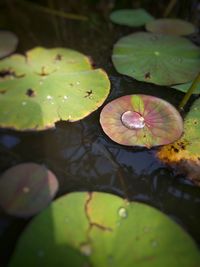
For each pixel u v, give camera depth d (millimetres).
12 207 317
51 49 506
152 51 513
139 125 398
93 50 530
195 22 636
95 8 655
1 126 388
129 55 507
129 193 349
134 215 322
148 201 345
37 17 600
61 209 318
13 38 533
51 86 435
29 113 401
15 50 511
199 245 315
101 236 303
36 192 331
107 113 408
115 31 582
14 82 437
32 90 428
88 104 419
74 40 551
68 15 619
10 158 365
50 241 295
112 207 326
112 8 667
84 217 315
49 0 640
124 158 379
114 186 353
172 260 293
